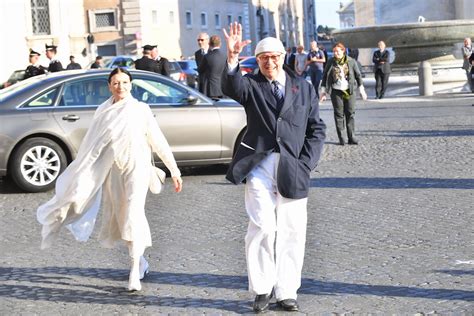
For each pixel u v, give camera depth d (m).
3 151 15.07
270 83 7.92
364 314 7.53
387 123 24.95
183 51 73.44
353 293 8.20
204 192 14.63
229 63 7.81
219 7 82.62
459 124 23.19
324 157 18.39
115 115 8.65
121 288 8.75
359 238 10.55
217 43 20.81
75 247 10.80
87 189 8.63
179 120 15.74
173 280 8.98
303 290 8.38
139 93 15.75
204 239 10.92
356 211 12.29
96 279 9.15
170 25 71.56
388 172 15.82
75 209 8.73
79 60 65.81
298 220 7.84
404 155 17.98
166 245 10.67
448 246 9.90
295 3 124.88
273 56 7.83
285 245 7.84
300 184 7.76
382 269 9.02
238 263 9.58
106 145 8.62
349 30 37.25
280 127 7.80
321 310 7.71
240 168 7.80
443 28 36.09
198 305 8.03
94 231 11.77
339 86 20.08
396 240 10.34
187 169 17.62
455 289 8.16
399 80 38.34
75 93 15.52
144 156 8.67
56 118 15.28
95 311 8.00
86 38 66.31
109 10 67.12
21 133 15.10
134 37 67.06
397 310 7.59
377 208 12.44
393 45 37.00
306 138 7.96
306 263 9.44
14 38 59.78
